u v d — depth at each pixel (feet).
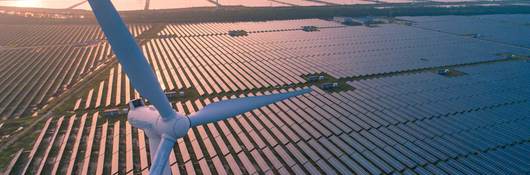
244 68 252.83
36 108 188.44
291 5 546.26
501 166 132.98
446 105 187.42
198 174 130.52
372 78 236.02
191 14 439.22
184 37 352.90
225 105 66.64
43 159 139.44
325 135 157.69
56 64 265.95
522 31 398.21
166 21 423.64
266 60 274.36
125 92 207.31
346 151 144.77
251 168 132.67
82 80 230.27
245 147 148.56
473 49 314.14
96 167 135.13
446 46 325.62
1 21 407.64
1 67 257.34
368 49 311.88
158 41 335.26
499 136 154.81
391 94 203.10
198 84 219.41
